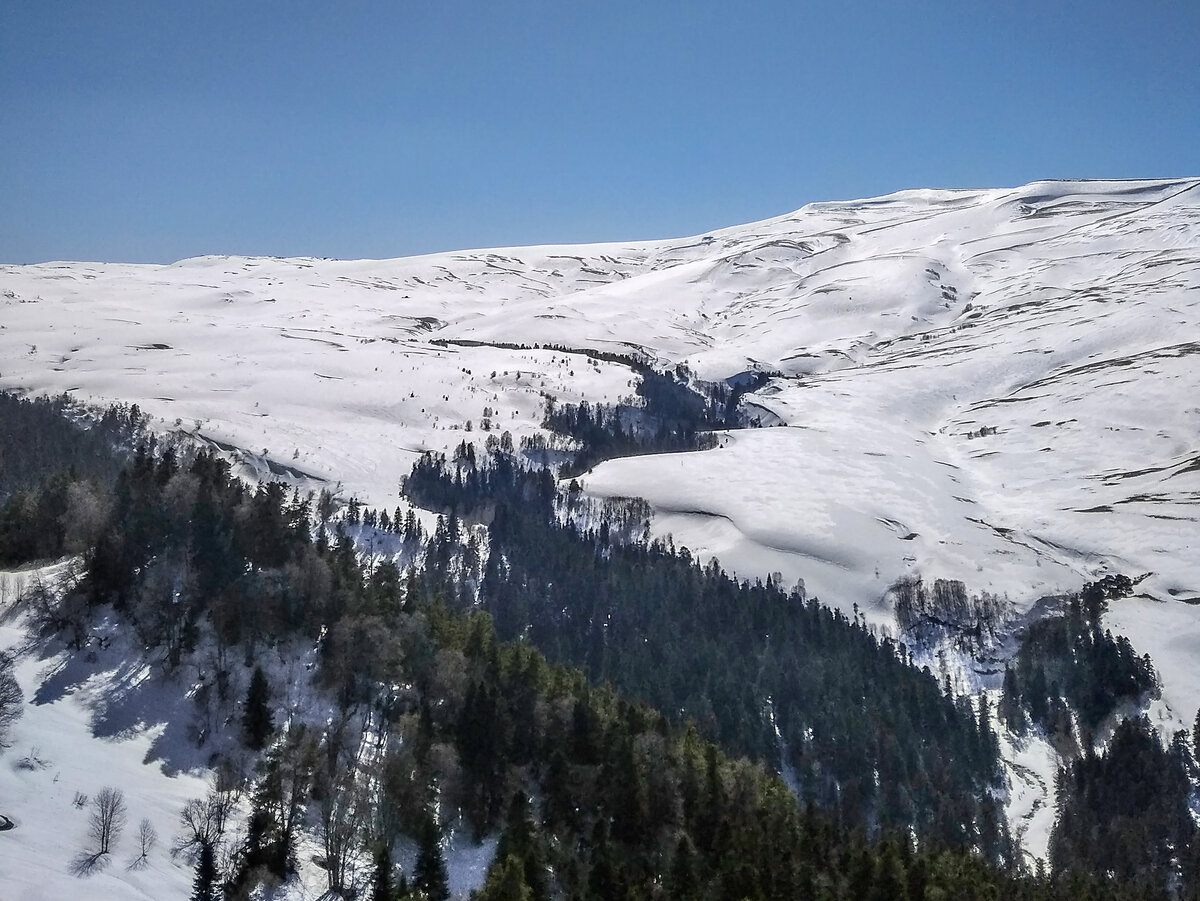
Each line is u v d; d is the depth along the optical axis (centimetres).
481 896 8756
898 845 11194
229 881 8662
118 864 8412
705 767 11481
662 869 10125
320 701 11706
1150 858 14438
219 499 14050
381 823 9769
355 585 13600
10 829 8419
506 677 12294
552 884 9662
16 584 12706
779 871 9825
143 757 10231
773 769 14875
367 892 9144
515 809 10062
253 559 13600
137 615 12175
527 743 11488
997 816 15638
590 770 10975
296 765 9812
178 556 12925
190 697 11288
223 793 9862
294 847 9381
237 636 12125
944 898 9950
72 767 9612
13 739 9719
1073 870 13162
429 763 10469
